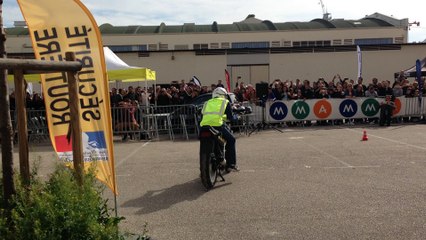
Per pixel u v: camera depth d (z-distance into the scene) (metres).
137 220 5.32
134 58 24.17
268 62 24.38
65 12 4.26
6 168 3.56
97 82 4.34
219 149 7.02
